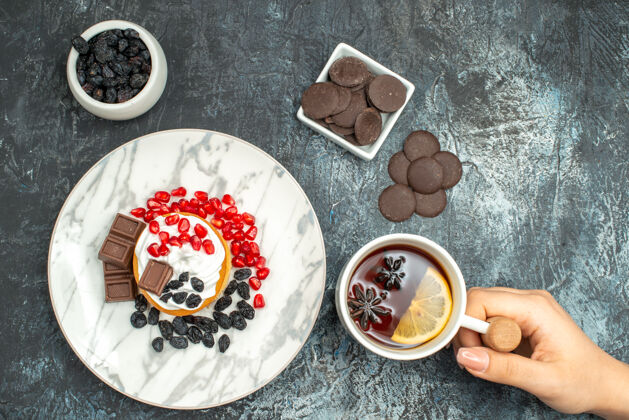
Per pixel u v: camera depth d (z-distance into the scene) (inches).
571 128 29.1
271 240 27.0
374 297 25.5
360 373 27.9
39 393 27.6
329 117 27.6
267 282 26.9
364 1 29.0
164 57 27.8
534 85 29.0
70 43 28.6
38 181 28.2
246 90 28.6
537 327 24.6
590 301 28.7
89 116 28.3
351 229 28.3
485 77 29.1
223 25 28.8
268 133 28.5
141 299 26.8
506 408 28.1
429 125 28.8
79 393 27.6
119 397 27.7
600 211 29.0
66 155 28.3
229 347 26.7
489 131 29.0
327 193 28.4
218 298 27.0
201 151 26.9
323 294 26.6
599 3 29.1
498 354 23.5
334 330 27.9
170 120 28.4
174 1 28.8
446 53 29.1
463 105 29.0
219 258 26.4
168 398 26.3
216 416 27.7
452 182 28.4
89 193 26.6
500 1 29.2
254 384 26.4
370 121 27.5
